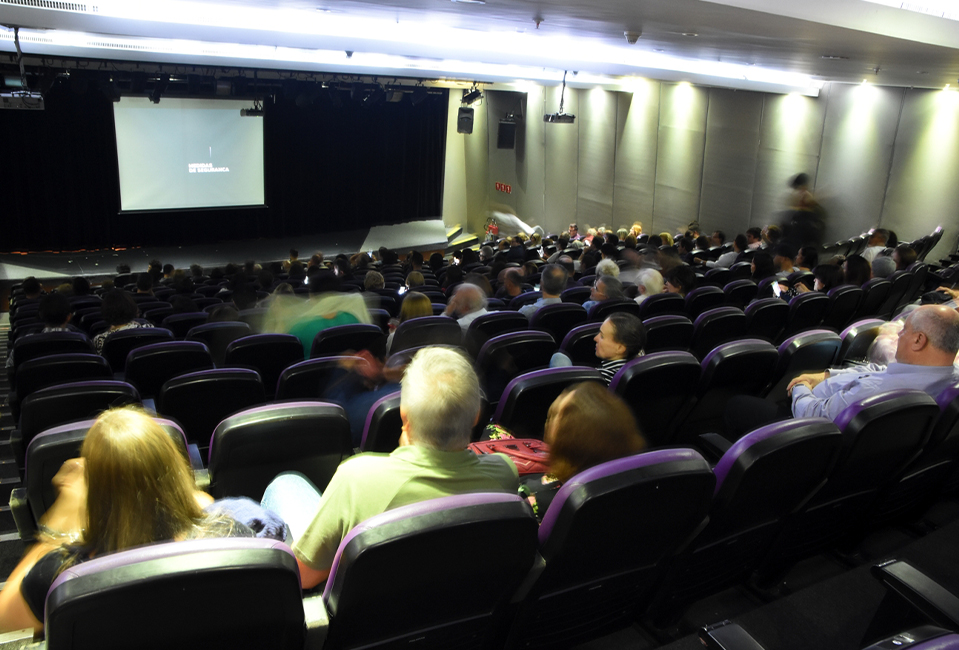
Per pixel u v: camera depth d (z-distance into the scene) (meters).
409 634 1.53
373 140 18.67
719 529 1.93
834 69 8.52
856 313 5.55
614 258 8.90
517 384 2.63
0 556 3.22
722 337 4.42
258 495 2.25
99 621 1.09
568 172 17.48
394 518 1.32
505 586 1.55
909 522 2.68
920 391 2.11
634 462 1.62
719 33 5.61
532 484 2.00
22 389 3.52
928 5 4.87
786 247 7.04
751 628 2.05
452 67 11.26
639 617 2.17
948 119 9.71
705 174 13.78
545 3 4.68
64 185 15.09
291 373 3.12
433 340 4.18
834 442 1.91
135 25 6.14
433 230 20.53
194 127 15.09
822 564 2.48
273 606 1.23
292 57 9.49
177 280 9.80
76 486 1.67
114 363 4.53
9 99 7.74
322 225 18.69
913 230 10.42
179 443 1.99
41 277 14.64
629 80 14.94
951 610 1.37
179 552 1.14
